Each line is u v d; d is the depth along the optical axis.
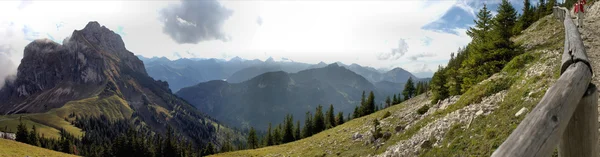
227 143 157.25
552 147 2.03
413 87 130.75
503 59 31.02
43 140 151.50
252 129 141.12
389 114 51.44
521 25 51.09
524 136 2.03
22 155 57.78
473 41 43.34
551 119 2.12
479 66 33.22
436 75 45.62
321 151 40.56
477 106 20.41
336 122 132.88
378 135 33.00
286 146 66.81
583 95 2.47
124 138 125.88
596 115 2.47
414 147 21.28
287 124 131.00
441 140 18.75
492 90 22.05
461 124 18.44
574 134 2.47
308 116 133.12
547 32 33.62
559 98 2.27
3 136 167.88
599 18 28.73
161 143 137.50
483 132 15.36
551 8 51.50
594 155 2.44
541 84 16.02
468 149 15.02
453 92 37.19
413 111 44.19
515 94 17.25
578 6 27.59
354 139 39.47
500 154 1.91
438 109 31.38
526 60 24.30
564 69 3.16
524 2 57.34
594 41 21.66
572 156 2.49
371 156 28.06
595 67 15.79
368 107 128.12
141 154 125.06
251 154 62.72
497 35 32.22
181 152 135.62
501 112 16.00
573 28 5.11
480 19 42.16
